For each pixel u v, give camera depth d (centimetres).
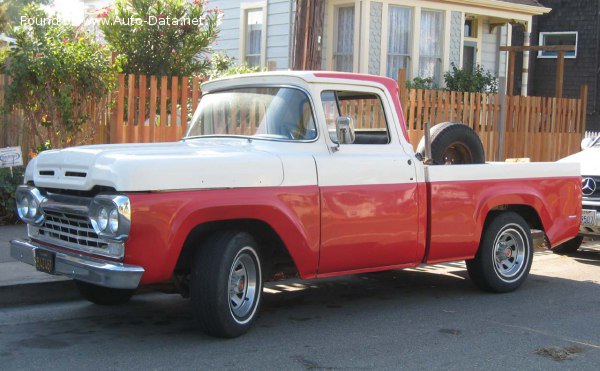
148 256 525
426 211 702
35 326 619
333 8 1666
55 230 590
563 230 830
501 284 778
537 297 772
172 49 1311
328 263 634
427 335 619
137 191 521
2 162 942
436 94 1265
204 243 573
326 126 650
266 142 631
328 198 625
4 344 564
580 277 884
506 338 615
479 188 742
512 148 1418
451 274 891
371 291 792
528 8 1880
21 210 618
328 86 658
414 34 1698
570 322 671
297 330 625
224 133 682
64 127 990
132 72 1277
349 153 655
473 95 1320
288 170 602
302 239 607
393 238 675
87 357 535
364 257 659
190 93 1057
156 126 1015
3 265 758
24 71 953
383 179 667
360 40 1609
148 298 733
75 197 560
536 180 800
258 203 574
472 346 589
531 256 803
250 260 592
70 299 717
